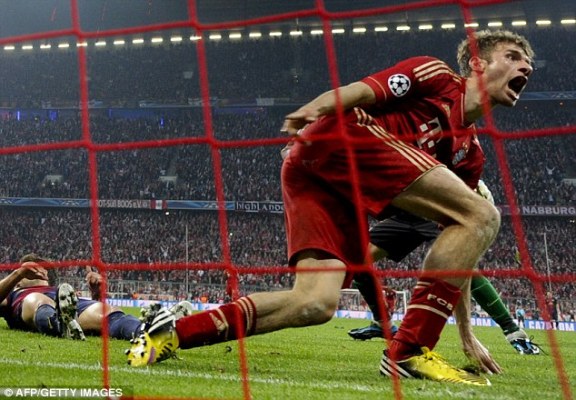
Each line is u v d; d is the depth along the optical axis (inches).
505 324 238.1
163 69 1681.8
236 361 157.2
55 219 1429.6
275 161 1462.8
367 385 116.9
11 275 214.1
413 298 125.4
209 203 1371.8
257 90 1624.0
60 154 1537.9
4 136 1619.1
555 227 1213.7
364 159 118.6
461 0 137.4
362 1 1610.5
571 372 164.4
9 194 1437.0
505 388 120.7
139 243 1348.4
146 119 1630.2
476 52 133.4
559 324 878.4
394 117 125.3
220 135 1566.2
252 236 1328.7
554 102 1454.2
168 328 127.0
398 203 119.2
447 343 302.0
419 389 113.0
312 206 122.3
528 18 1588.3
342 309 925.8
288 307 118.0
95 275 218.4
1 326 264.8
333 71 124.7
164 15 1713.8
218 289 1074.7
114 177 1464.1
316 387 113.2
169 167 1480.1
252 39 1697.8
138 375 117.3
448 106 128.0
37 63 1731.1
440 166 117.7
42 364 132.6
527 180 1295.5
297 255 121.9
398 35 1647.4
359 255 125.6
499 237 1203.2
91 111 1681.8
